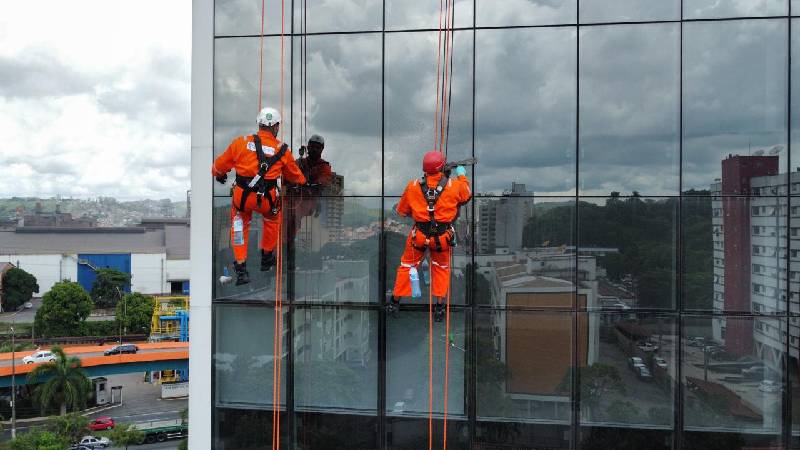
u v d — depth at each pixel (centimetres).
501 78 917
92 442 5203
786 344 862
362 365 939
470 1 923
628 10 899
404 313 934
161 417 6203
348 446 937
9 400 6356
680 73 889
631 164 893
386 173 939
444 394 919
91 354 7125
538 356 902
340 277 948
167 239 18088
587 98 902
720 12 886
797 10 874
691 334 879
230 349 961
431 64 932
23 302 13000
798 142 868
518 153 911
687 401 875
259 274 962
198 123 964
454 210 826
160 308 10081
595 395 891
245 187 822
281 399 951
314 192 952
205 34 967
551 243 903
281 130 955
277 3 963
